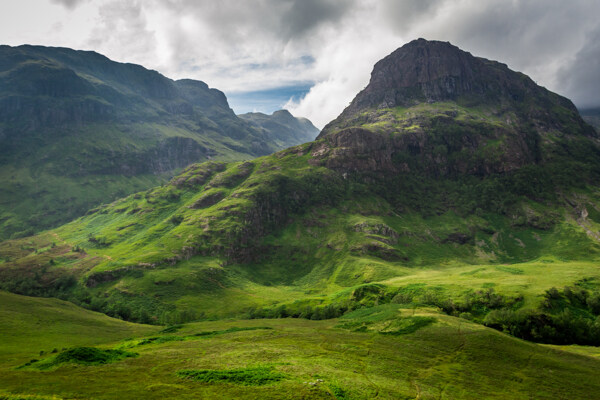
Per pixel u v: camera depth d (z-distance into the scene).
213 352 68.88
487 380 62.69
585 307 136.12
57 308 160.75
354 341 85.94
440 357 73.44
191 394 43.94
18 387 45.41
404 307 125.44
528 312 128.88
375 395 49.62
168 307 195.62
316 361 64.12
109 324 148.00
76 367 55.66
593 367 70.38
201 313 190.00
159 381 49.09
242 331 103.94
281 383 48.25
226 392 44.78
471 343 79.81
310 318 156.50
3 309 136.88
